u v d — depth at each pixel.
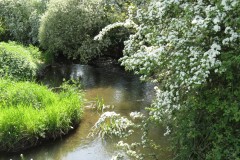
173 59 4.14
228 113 3.96
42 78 10.46
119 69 11.51
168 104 4.55
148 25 4.67
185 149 4.69
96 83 10.12
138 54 4.45
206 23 3.70
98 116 7.88
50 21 12.11
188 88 4.39
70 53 12.18
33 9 14.05
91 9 12.13
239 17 3.65
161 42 4.30
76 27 12.11
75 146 6.79
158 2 4.23
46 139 6.90
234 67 3.98
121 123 5.63
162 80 5.27
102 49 12.44
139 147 6.42
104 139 6.97
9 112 6.72
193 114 4.39
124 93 9.23
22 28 13.38
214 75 4.25
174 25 4.18
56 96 7.97
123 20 9.30
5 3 13.92
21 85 7.97
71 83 10.15
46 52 12.17
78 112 7.54
